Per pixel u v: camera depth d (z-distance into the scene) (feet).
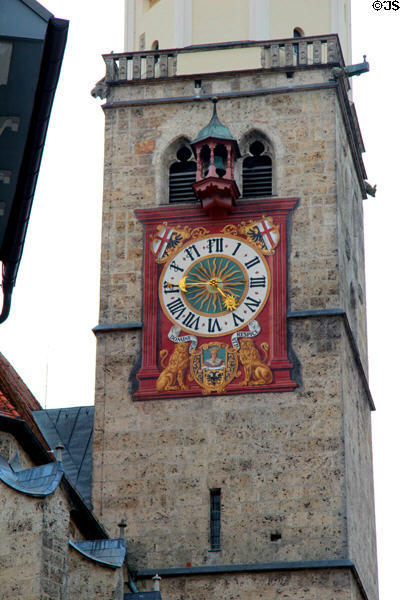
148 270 247.91
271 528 229.04
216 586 226.58
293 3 268.82
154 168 254.88
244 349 239.91
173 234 249.14
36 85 88.58
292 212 247.09
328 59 254.47
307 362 237.66
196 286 245.04
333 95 253.24
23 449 204.74
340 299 241.55
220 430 236.02
